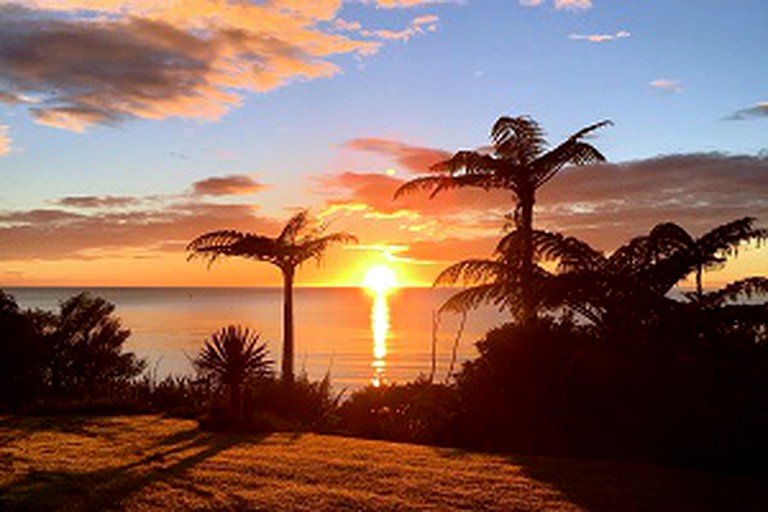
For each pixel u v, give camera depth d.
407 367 59.34
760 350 10.06
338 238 18.44
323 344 84.00
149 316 161.25
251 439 10.88
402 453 9.66
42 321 26.70
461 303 12.97
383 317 164.00
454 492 7.50
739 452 8.91
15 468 8.70
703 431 9.23
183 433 11.48
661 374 9.92
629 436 9.80
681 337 10.38
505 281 12.77
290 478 8.16
